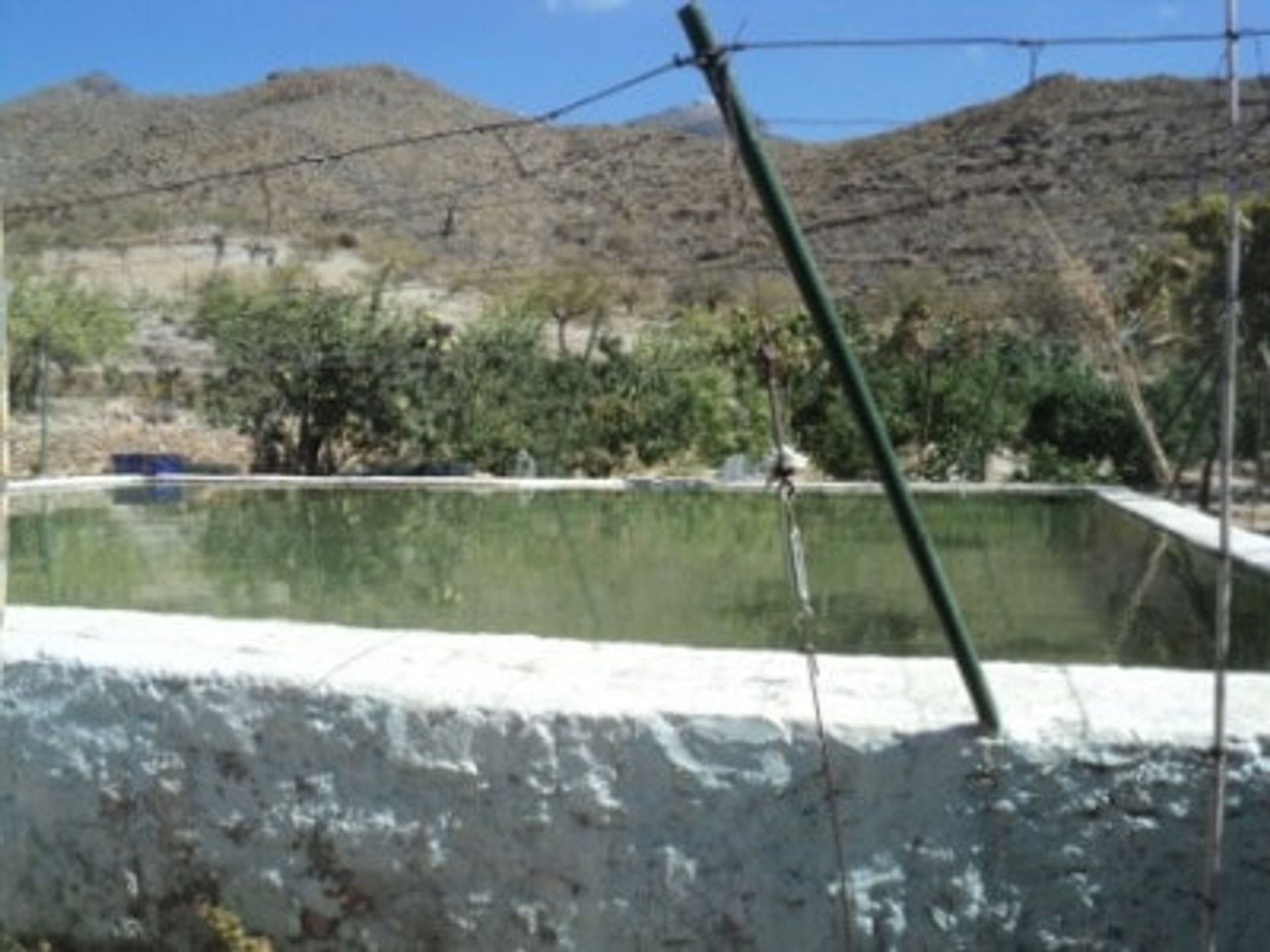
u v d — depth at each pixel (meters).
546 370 19.30
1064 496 11.65
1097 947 3.62
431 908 4.02
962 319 18.53
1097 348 9.70
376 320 19.81
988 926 3.66
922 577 3.57
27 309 25.61
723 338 19.28
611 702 3.87
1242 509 15.15
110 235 39.88
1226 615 3.20
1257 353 9.53
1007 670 4.17
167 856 4.26
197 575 9.53
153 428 22.80
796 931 3.76
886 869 3.70
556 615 8.15
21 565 9.76
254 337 18.98
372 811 4.04
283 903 4.15
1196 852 3.56
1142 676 4.08
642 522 11.73
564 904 3.91
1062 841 3.62
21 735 4.40
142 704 4.25
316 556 10.33
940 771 3.66
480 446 18.33
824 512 11.91
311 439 18.84
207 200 43.56
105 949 4.37
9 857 4.45
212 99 75.31
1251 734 3.55
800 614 3.90
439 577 9.47
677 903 3.82
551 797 3.88
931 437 16.72
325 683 4.07
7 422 3.79
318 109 71.06
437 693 3.98
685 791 3.80
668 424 18.47
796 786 3.74
